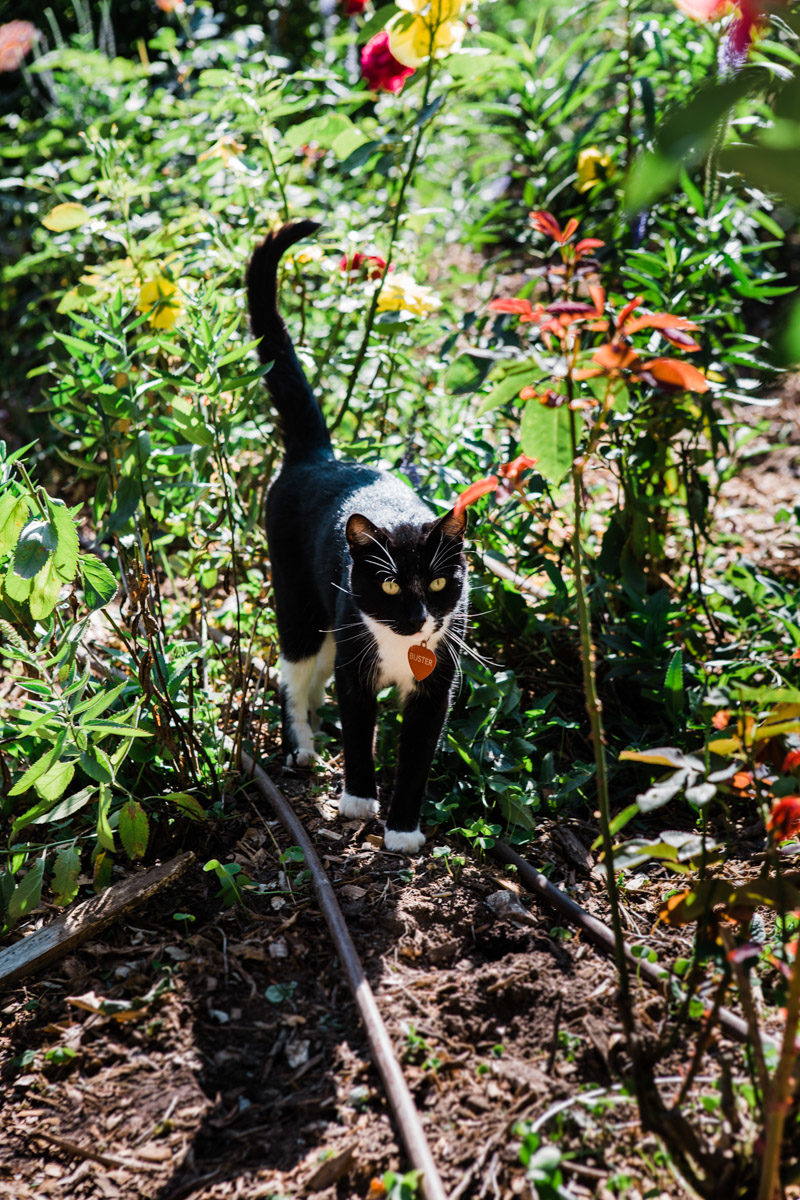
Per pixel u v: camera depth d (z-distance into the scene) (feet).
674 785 5.92
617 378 5.65
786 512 12.88
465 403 12.50
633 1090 6.31
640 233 11.11
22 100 21.90
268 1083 6.68
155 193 14.84
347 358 13.07
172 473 10.25
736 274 10.91
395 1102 6.13
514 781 9.55
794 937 7.37
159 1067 6.83
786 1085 4.94
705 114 3.73
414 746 8.99
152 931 7.93
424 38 10.84
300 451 11.45
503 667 11.16
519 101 14.58
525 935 7.75
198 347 8.95
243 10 24.23
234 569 9.78
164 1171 6.17
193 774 9.12
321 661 11.09
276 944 7.70
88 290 11.39
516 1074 6.54
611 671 10.30
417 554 8.98
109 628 11.87
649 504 11.14
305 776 10.14
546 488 10.92
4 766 8.86
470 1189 5.84
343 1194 5.90
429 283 20.08
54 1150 6.37
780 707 6.25
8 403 17.63
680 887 8.34
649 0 13.37
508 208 17.43
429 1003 7.13
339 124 11.77
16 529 7.75
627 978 6.35
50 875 8.68
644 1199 5.74
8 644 9.05
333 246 12.90
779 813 5.82
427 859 8.77
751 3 4.93
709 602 11.82
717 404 15.48
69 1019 7.23
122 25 24.64
